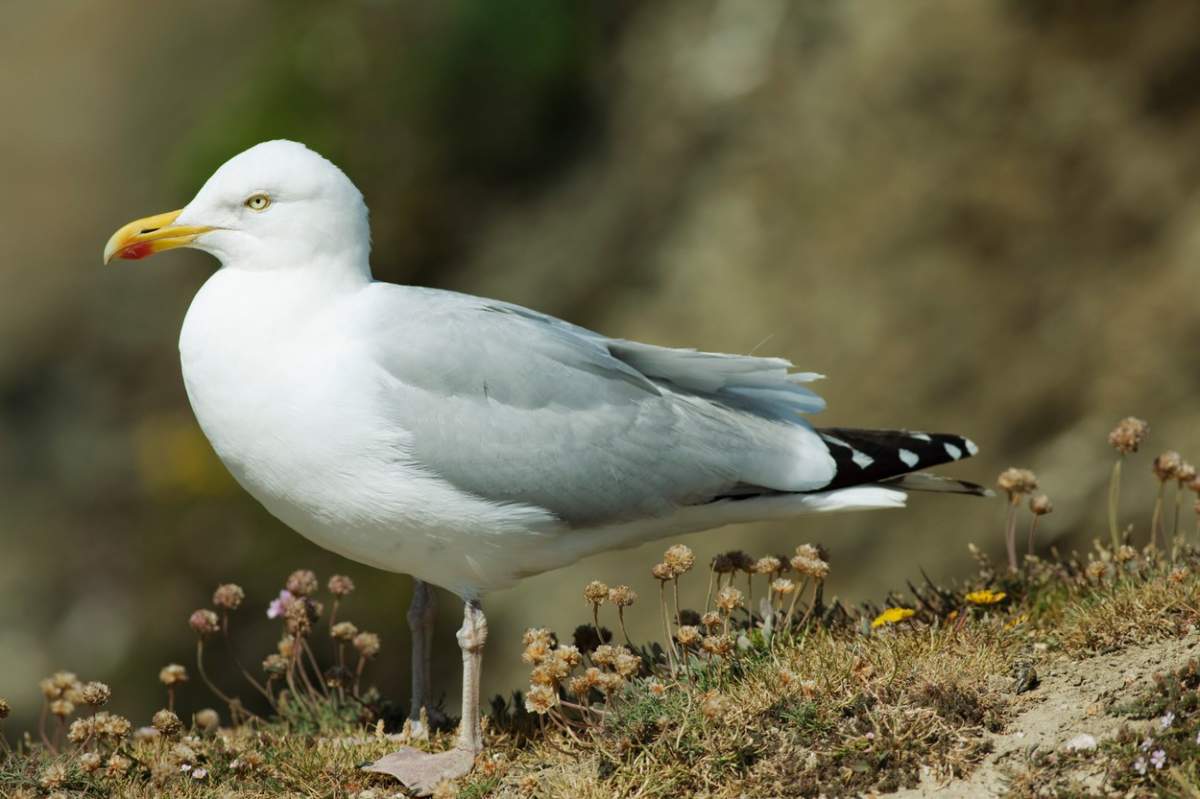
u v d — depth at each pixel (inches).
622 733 239.3
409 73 665.6
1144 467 470.0
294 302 261.6
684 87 658.8
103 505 649.0
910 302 551.5
